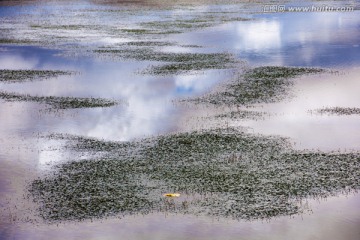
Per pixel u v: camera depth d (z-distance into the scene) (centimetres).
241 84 8869
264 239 3778
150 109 7475
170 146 5825
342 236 3794
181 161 5338
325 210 4184
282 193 4509
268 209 4219
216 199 4416
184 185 4719
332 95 8038
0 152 5766
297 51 12294
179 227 3966
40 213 4247
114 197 4509
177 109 7438
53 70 10550
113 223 4047
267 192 4534
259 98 7925
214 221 4041
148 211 4231
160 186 4709
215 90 8506
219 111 7275
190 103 7750
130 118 7044
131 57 11862
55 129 6612
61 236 3872
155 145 5881
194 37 15050
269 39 14450
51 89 8862
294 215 4109
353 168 5059
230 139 6028
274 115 7012
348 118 6812
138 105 7712
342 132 6231
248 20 19312
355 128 6384
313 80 9100
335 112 7100
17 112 7450
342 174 4909
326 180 4775
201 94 8288
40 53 12725
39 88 8944
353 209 4191
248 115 7038
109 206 4338
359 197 4406
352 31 15762
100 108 7588
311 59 11219
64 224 4053
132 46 13538
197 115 7106
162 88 8762
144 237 3838
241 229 3919
